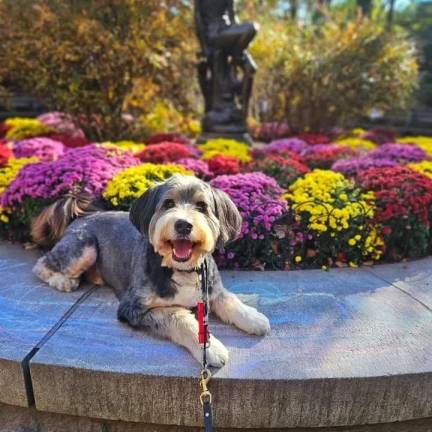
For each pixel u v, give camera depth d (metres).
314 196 4.13
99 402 2.44
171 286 2.77
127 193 4.11
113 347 2.60
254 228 3.82
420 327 2.91
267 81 11.12
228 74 8.98
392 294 3.39
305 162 6.62
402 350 2.64
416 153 6.50
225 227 2.89
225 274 3.75
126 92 8.54
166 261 2.67
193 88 10.09
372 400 2.42
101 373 2.39
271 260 3.90
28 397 2.51
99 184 4.30
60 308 3.08
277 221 3.96
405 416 2.48
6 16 7.92
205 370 2.33
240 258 3.89
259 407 2.39
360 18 11.13
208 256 2.92
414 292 3.43
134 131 9.08
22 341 2.64
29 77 8.20
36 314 2.98
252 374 2.38
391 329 2.88
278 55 10.77
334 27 11.17
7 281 3.51
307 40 11.22
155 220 2.68
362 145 8.37
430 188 4.30
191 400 2.38
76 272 3.39
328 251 3.97
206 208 2.72
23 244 4.40
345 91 10.41
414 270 3.89
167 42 8.83
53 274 3.46
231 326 2.88
